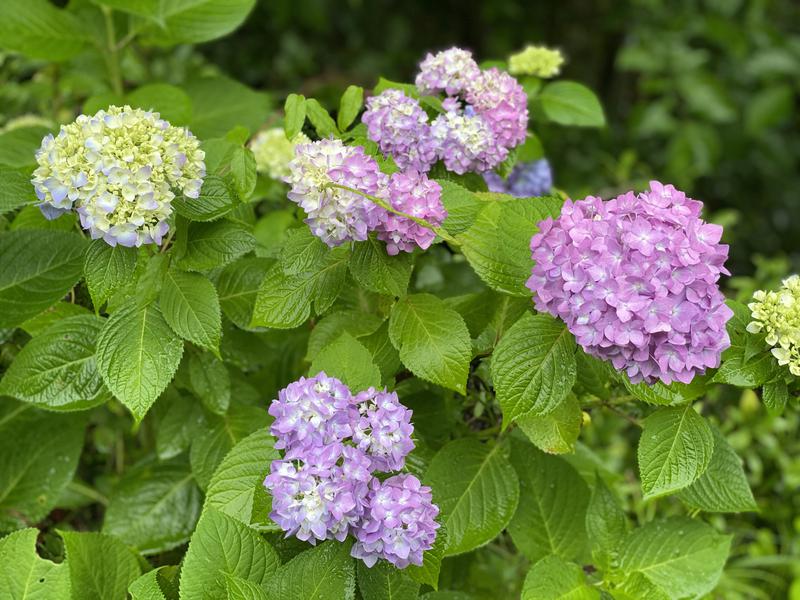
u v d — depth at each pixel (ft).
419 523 2.58
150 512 3.70
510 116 3.32
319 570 2.70
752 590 4.49
